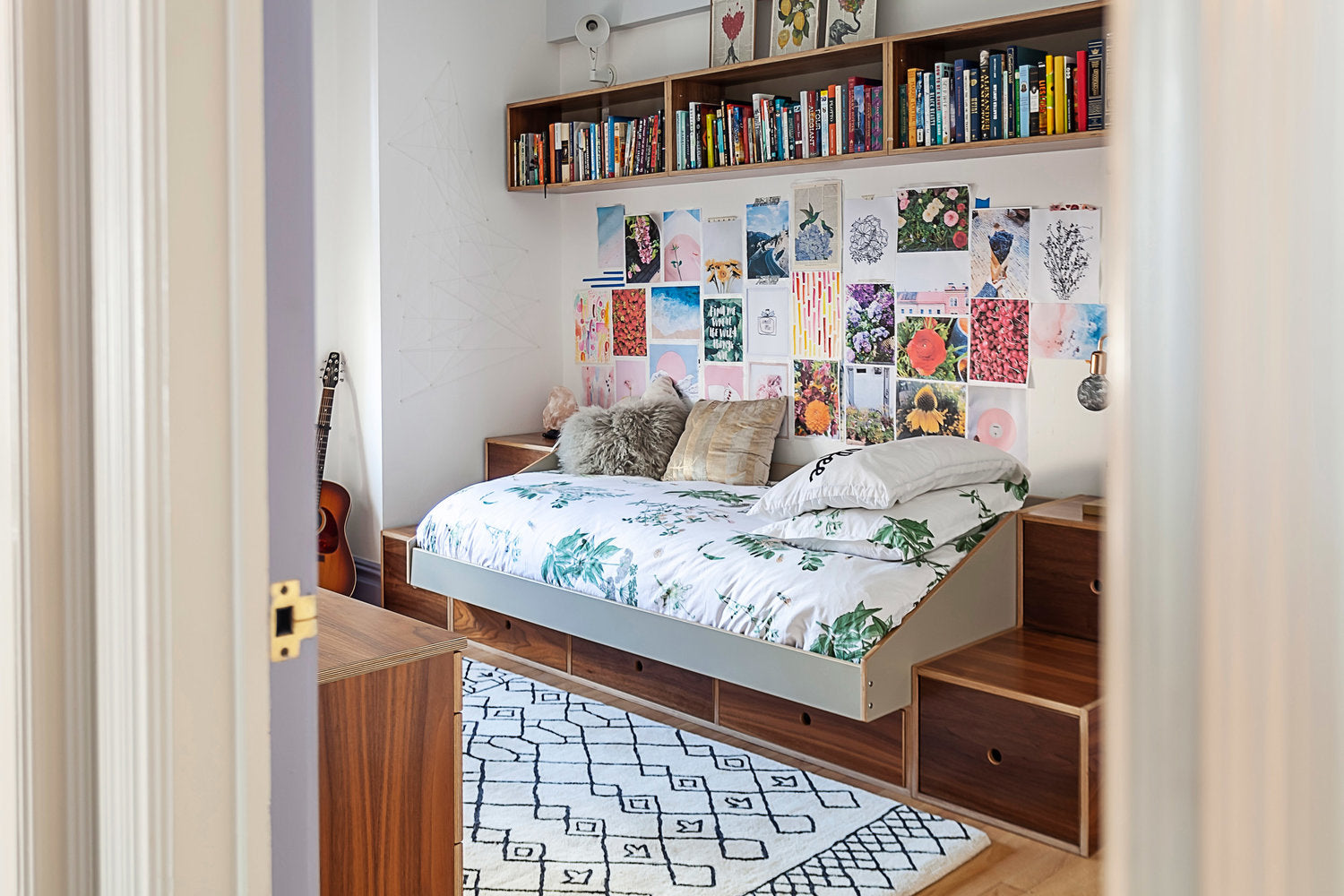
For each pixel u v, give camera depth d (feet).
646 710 12.01
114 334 3.26
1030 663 9.89
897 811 9.45
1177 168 1.20
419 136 15.53
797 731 10.71
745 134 13.61
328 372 15.72
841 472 10.63
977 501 10.94
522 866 8.39
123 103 3.17
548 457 15.38
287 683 3.59
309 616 3.63
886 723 10.02
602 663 12.61
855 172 13.62
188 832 3.33
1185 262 1.19
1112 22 1.24
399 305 15.53
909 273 13.24
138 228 3.17
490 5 16.15
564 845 8.75
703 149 14.05
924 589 10.03
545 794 9.71
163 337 3.19
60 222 3.42
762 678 10.22
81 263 3.41
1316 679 1.12
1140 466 1.24
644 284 16.24
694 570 10.99
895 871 8.36
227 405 3.32
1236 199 1.16
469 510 13.75
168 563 3.24
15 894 3.60
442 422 16.19
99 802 3.48
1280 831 1.14
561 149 15.78
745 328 15.02
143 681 3.28
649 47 15.69
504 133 16.53
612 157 15.17
